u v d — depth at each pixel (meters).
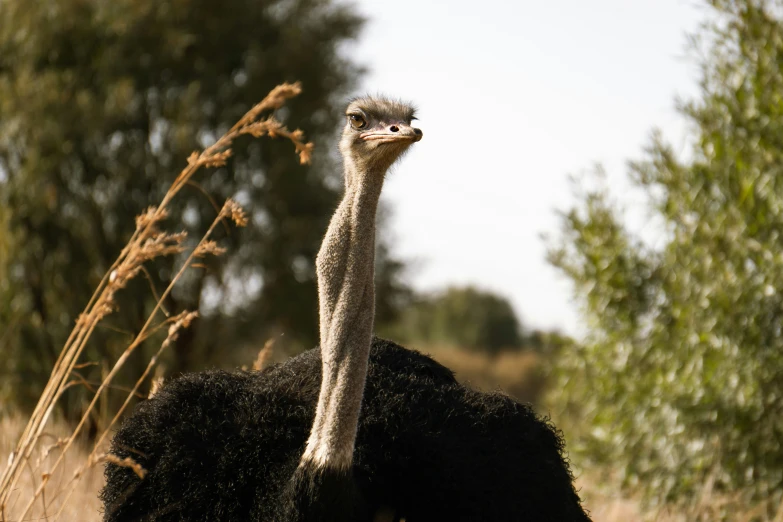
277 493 13.97
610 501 32.28
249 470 14.49
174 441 15.16
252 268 60.09
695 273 31.36
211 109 60.72
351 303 13.61
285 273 60.62
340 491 13.05
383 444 14.80
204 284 57.62
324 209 62.56
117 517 15.22
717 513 29.23
